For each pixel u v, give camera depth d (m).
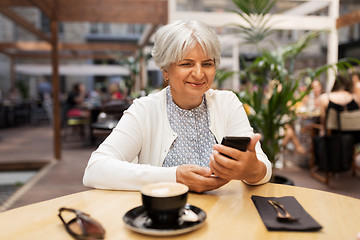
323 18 4.52
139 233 0.67
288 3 5.02
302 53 2.42
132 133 1.16
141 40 7.75
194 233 0.67
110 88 6.70
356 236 0.65
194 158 1.18
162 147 1.18
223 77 2.45
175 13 4.39
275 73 2.23
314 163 3.94
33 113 10.63
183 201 0.67
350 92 3.58
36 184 3.72
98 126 2.71
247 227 0.70
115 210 0.80
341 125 3.51
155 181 0.93
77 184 3.71
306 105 4.82
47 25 14.70
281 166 4.40
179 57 1.00
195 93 1.05
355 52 6.40
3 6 4.40
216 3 5.27
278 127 2.29
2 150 6.03
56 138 5.02
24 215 0.77
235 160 0.87
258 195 0.91
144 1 4.79
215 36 1.03
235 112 1.31
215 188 0.92
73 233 0.65
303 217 0.73
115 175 0.95
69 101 7.60
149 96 1.29
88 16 4.74
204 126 1.22
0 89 10.74
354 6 5.39
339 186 3.47
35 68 11.72
